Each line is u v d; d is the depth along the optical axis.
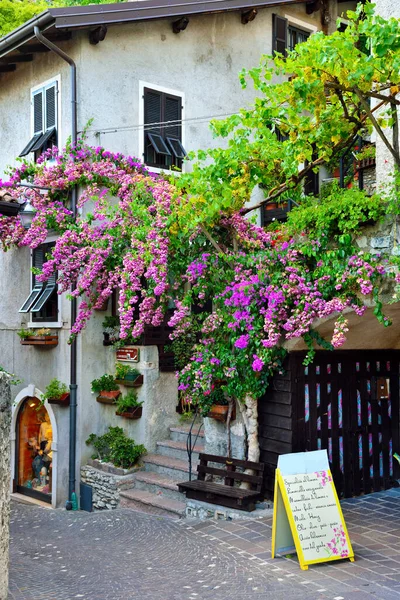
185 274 8.45
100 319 10.66
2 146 12.43
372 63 6.04
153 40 11.27
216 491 7.98
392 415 8.97
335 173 11.65
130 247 9.36
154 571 6.33
